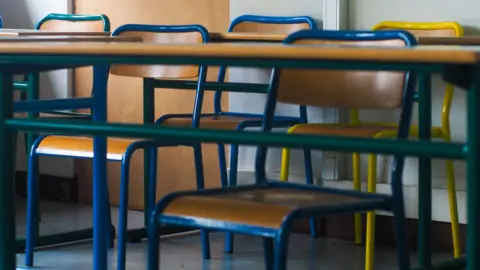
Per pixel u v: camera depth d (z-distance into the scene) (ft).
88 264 12.52
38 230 13.48
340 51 5.81
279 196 7.95
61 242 13.83
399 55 5.62
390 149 6.07
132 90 16.79
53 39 9.96
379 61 5.81
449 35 12.74
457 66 5.78
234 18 15.34
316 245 13.82
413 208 13.44
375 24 13.88
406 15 13.62
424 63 5.68
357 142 6.19
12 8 18.45
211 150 15.89
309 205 7.13
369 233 11.16
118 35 12.75
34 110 8.50
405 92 7.77
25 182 18.29
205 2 15.81
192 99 16.14
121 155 11.34
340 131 11.48
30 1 18.15
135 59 6.86
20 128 7.86
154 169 13.03
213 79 15.67
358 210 7.36
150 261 7.54
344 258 12.87
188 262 12.63
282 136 6.48
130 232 13.94
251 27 14.64
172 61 6.71
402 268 7.72
